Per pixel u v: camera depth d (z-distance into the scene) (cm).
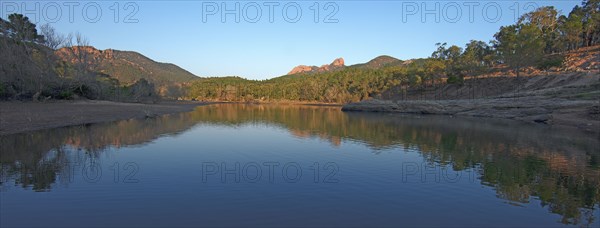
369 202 1148
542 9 10262
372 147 2295
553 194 1258
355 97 12512
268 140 2608
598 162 1814
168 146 2238
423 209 1089
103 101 6950
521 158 1919
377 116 6028
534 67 8581
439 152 2109
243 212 1037
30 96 5662
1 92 5056
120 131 3000
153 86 10781
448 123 4356
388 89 11294
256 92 17275
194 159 1820
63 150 2019
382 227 943
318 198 1182
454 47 9869
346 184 1362
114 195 1180
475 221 998
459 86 9325
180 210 1045
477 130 3444
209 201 1135
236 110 8044
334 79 15100
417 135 2992
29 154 1877
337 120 4916
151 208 1058
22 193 1184
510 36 8569
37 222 937
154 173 1499
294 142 2506
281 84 17788
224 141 2520
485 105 5959
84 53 6750
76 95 6638
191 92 17362
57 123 3341
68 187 1265
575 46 9875
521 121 4656
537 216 1041
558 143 2503
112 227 912
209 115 5825
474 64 8888
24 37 5794
